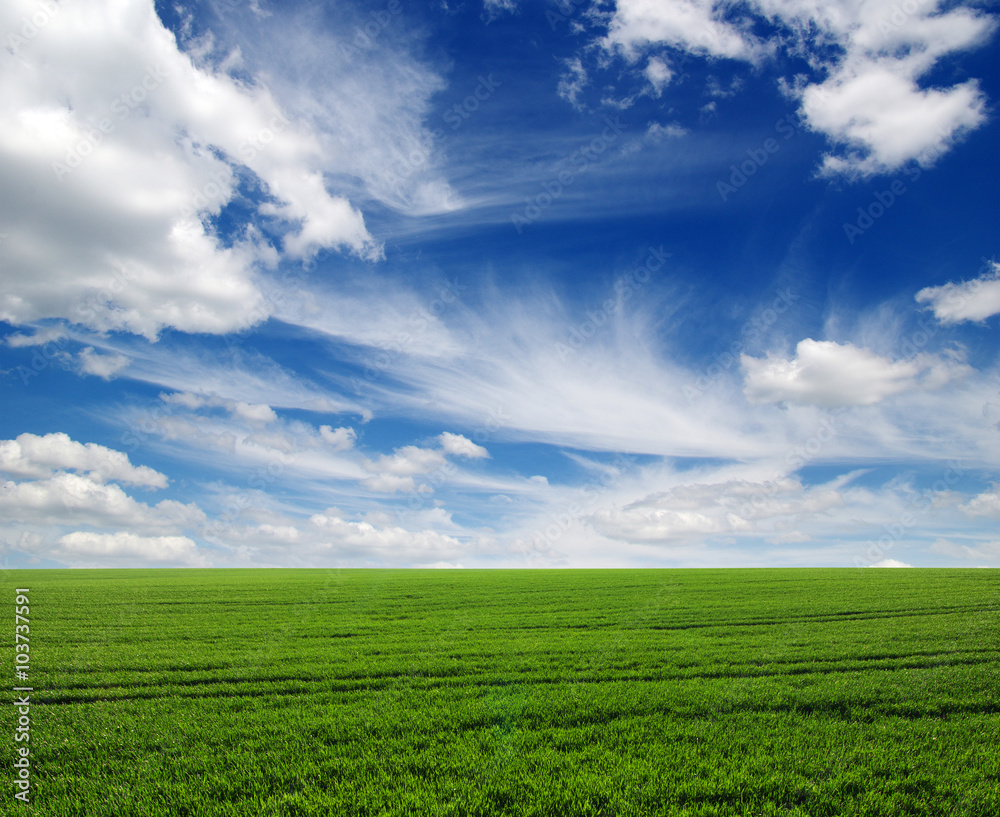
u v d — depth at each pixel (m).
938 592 30.06
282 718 10.64
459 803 7.29
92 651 16.91
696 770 8.32
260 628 20.70
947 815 7.15
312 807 7.16
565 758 8.67
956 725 10.16
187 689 12.75
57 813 7.23
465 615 23.80
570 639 18.25
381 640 18.38
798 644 17.19
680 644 17.33
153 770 8.41
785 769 8.38
